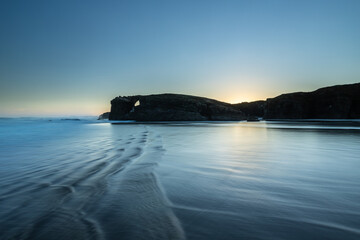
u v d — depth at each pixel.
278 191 3.49
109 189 3.63
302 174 4.57
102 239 2.09
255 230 2.23
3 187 3.72
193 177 4.37
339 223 2.36
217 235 2.13
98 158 6.39
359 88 61.66
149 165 5.47
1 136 13.98
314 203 2.97
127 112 73.44
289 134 14.99
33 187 3.73
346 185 3.79
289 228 2.26
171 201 3.09
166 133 16.52
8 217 2.59
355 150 7.86
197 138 12.57
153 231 2.24
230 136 13.80
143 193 3.43
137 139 12.02
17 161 5.96
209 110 71.56
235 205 2.92
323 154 7.04
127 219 2.53
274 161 5.96
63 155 6.89
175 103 69.81
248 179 4.22
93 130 20.20
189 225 2.36
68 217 2.59
